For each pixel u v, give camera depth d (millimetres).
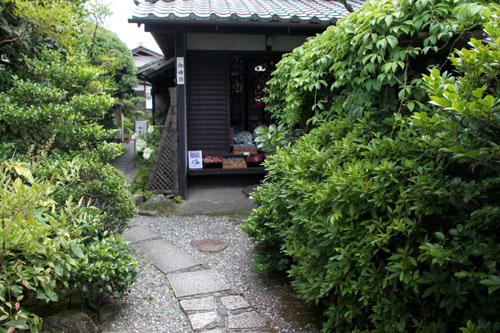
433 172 1812
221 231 4578
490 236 1584
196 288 2953
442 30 2047
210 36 6496
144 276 3191
